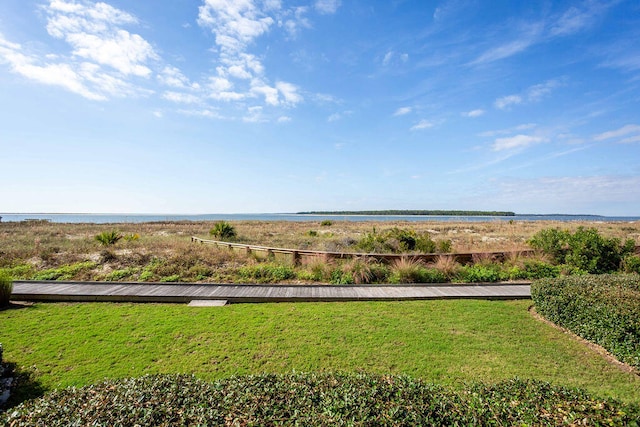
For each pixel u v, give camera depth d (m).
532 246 11.70
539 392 2.27
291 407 1.99
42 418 1.86
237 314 5.91
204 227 34.03
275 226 35.72
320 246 14.34
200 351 4.46
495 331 5.24
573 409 2.02
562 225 34.50
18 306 6.30
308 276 8.70
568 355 4.48
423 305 6.50
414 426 1.83
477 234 23.95
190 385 2.29
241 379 2.44
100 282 7.91
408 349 4.56
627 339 4.21
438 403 2.08
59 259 10.80
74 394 2.17
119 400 2.05
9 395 3.41
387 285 7.96
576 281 5.75
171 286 7.66
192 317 5.74
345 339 4.87
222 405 2.00
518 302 6.77
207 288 7.53
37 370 3.92
